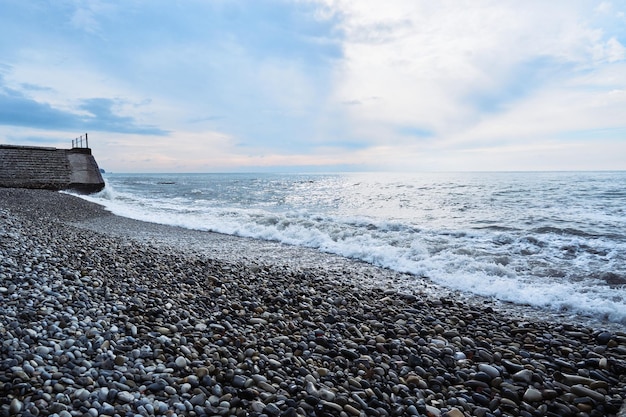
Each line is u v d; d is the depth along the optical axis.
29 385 2.64
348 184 57.47
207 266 7.23
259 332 4.37
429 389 3.44
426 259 8.98
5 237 6.56
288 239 11.73
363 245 10.59
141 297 4.89
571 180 48.59
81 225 13.07
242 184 62.16
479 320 5.36
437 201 24.53
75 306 4.17
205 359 3.51
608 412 3.21
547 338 4.77
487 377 3.62
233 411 2.83
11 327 3.39
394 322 5.14
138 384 3.00
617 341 4.62
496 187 36.69
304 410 2.90
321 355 3.94
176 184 64.25
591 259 8.91
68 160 33.12
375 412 2.98
